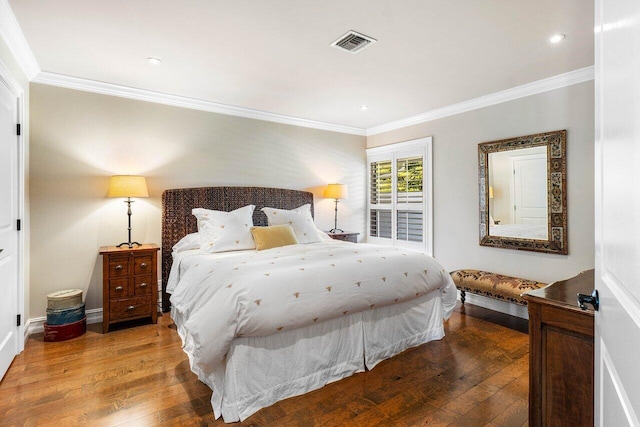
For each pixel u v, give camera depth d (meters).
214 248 3.28
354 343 2.41
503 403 2.01
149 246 3.45
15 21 2.24
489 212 3.82
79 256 3.36
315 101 4.03
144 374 2.35
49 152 3.21
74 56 2.80
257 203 4.36
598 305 0.89
